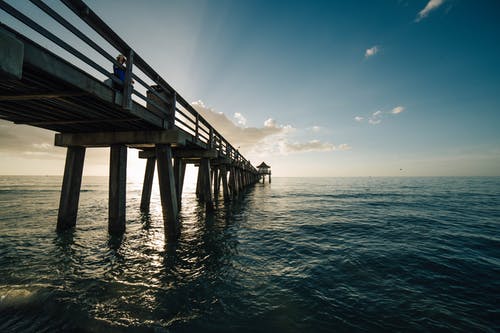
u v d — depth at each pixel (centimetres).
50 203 1597
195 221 1020
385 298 387
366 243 735
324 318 326
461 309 357
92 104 408
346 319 325
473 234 875
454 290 421
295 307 352
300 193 2916
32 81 307
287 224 1012
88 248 597
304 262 550
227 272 475
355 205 1770
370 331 300
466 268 529
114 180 665
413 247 693
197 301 360
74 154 715
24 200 1795
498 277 481
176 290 393
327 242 739
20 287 387
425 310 352
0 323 292
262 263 536
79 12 312
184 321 309
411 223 1085
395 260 574
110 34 377
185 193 2833
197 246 643
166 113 588
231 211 1316
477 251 662
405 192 3297
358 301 376
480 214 1362
